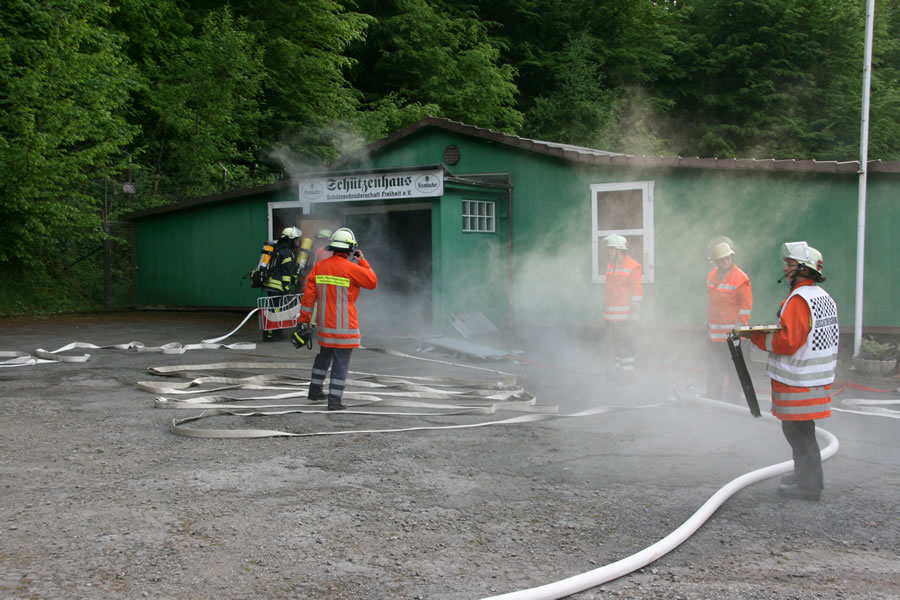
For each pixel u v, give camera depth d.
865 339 10.77
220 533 4.23
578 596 3.51
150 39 22.52
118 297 18.50
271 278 12.55
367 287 7.56
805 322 4.70
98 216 18.47
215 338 12.92
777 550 4.07
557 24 35.62
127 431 6.54
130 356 10.89
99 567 3.77
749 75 35.47
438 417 7.27
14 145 16.09
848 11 34.53
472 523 4.43
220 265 17.39
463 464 5.62
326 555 3.95
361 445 6.14
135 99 22.52
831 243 11.45
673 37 37.12
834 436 6.28
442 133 14.66
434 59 29.23
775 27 35.25
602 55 35.56
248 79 23.08
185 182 22.31
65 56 16.70
